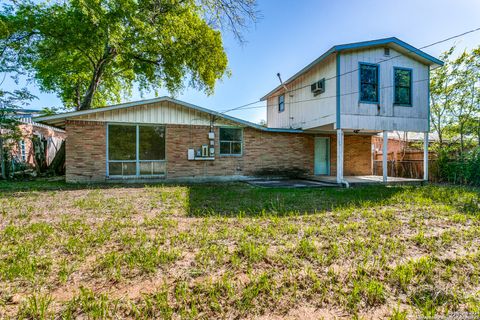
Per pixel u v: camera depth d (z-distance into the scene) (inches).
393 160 505.0
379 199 237.8
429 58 385.4
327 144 489.7
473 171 367.2
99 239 122.5
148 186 328.2
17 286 81.7
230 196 252.5
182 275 89.8
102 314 67.4
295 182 392.8
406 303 76.1
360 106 361.7
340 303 75.0
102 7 406.3
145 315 67.4
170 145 386.3
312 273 91.2
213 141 406.6
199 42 535.2
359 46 350.6
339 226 146.0
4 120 386.9
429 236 134.4
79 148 345.1
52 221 156.3
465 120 473.1
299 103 460.8
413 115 389.7
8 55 475.8
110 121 357.4
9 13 432.1
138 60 537.0
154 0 474.9
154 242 120.4
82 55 535.8
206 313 69.6
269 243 121.4
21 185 317.4
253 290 79.8
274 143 451.2
